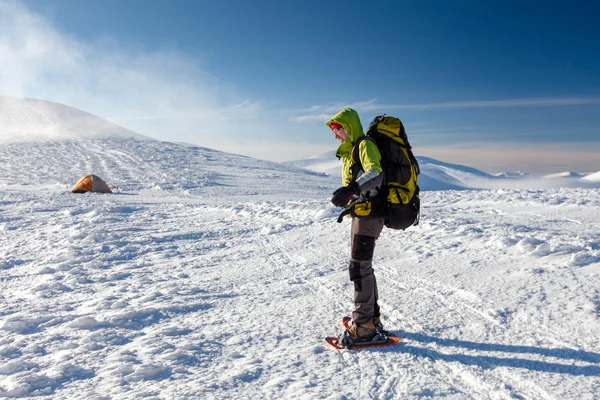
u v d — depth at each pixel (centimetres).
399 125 295
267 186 3081
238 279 510
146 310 391
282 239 741
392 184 285
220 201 1858
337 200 263
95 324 362
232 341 312
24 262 683
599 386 216
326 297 411
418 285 415
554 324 293
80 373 270
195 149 6028
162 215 1212
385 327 324
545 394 213
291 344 301
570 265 401
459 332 300
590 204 838
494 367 247
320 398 224
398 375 247
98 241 827
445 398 220
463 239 543
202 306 405
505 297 351
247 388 239
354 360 270
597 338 266
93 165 4075
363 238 292
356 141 291
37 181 2984
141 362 280
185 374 261
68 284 523
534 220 704
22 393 245
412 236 600
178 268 596
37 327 367
